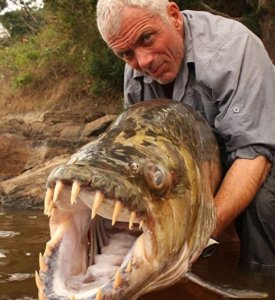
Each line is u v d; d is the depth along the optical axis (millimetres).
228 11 2891
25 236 1092
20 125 2920
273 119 785
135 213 508
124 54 817
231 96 784
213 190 780
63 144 2678
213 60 804
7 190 1930
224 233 1028
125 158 567
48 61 3719
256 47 811
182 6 2398
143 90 923
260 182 768
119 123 672
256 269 806
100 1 802
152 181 557
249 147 764
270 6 2451
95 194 491
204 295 638
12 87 3836
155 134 649
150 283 546
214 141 807
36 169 2285
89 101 3330
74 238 538
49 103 3502
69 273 518
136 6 774
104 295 480
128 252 532
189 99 848
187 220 613
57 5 3258
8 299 619
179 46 818
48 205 493
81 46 3479
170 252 566
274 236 827
